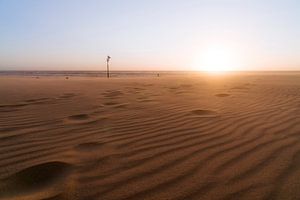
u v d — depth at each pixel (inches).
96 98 299.9
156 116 187.0
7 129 153.1
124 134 141.3
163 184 83.5
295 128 150.7
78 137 136.3
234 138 132.3
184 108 221.6
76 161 103.4
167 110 211.9
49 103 259.3
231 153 111.1
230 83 628.7
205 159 104.6
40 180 88.4
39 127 157.8
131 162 102.1
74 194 77.8
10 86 531.2
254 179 86.3
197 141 128.0
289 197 74.9
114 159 105.4
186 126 156.9
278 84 564.1
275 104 243.1
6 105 245.6
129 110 213.6
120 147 120.3
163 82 735.1
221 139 130.9
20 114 199.2
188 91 392.8
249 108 220.1
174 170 94.2
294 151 112.6
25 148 119.3
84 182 85.4
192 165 98.5
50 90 422.6
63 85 573.3
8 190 81.0
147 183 84.3
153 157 107.3
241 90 402.6
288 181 84.6
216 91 388.5
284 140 128.3
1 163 101.7
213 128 151.8
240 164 99.0
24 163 101.4
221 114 192.9
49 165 98.8
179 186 82.1
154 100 277.0
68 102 265.9
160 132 144.5
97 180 86.8
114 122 169.5
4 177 89.4
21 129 153.2
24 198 75.7
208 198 74.9
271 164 98.7
